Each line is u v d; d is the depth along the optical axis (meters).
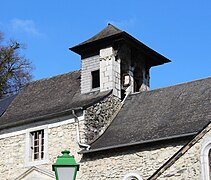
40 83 21.92
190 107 16.16
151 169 14.76
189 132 14.38
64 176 6.96
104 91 18.80
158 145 14.91
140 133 15.98
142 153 15.16
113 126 17.61
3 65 30.84
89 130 16.98
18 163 18.19
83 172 16.27
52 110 18.55
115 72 19.06
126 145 15.38
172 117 16.08
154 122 16.33
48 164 17.28
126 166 15.35
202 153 11.12
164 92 18.09
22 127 18.58
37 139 18.20
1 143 19.03
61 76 21.50
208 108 15.50
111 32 19.30
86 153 16.39
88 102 17.77
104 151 16.03
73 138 16.97
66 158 7.07
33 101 20.53
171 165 11.52
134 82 20.36
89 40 19.67
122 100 19.23
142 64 20.88
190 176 11.16
